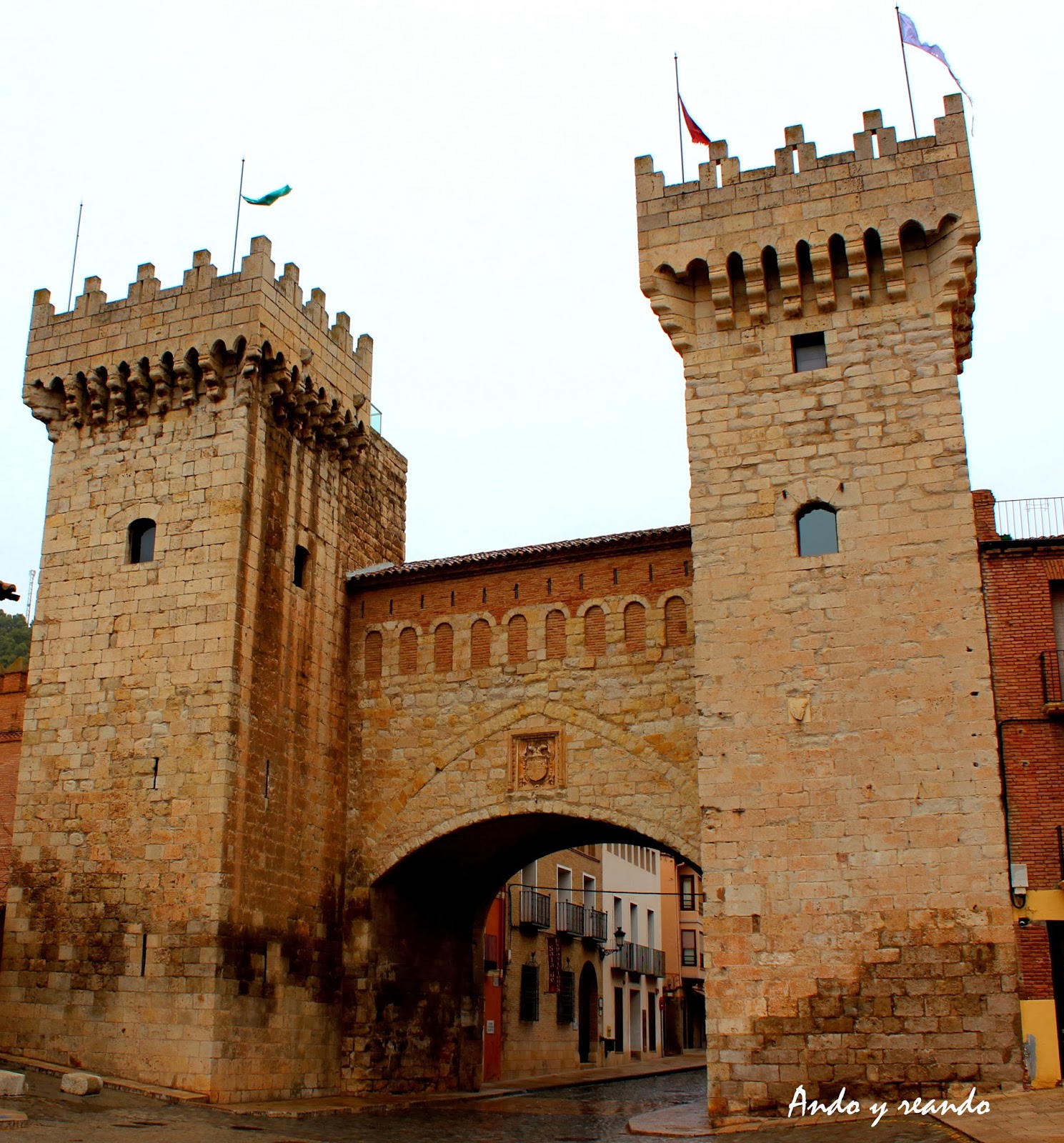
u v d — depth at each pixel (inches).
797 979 980.6
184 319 1302.9
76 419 1339.8
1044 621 1021.2
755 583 1082.7
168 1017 1096.2
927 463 1067.9
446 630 1360.7
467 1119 1126.4
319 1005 1245.1
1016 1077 920.9
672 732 1226.0
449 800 1302.9
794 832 1013.2
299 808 1259.8
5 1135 774.5
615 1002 2504.9
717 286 1158.3
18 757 1430.9
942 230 1112.2
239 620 1207.6
